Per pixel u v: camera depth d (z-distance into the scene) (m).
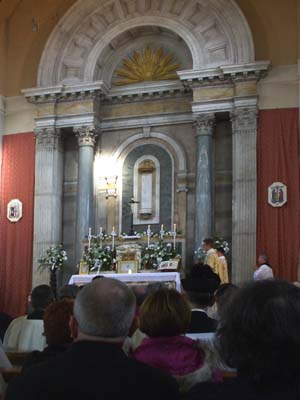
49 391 2.34
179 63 18.47
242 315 1.87
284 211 15.73
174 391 2.45
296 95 16.19
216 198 17.17
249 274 15.62
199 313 4.80
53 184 18.00
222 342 1.94
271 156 16.08
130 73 18.81
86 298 2.53
